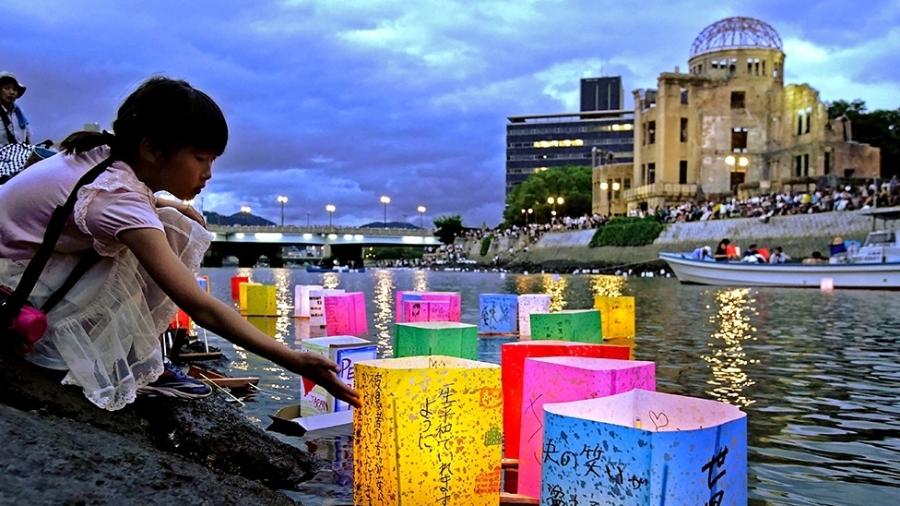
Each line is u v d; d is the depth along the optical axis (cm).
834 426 602
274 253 11600
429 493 328
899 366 920
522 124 16412
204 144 280
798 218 4400
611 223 6147
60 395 279
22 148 384
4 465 210
